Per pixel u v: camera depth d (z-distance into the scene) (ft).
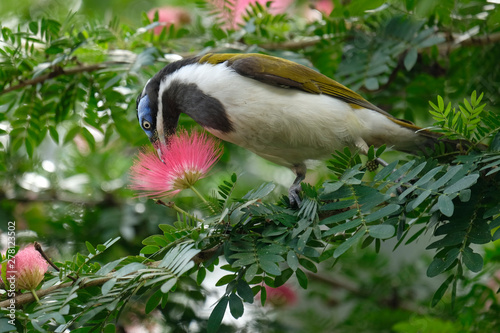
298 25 38.65
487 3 34.37
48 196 38.40
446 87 36.22
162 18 40.06
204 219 23.20
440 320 29.63
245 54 30.99
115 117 36.68
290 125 29.55
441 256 21.90
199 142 24.64
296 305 37.86
